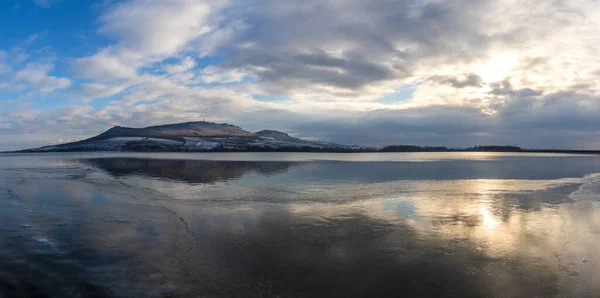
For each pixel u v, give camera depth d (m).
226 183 25.62
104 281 8.02
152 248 10.27
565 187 23.17
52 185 25.02
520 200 17.98
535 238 11.25
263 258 9.48
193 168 41.50
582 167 43.72
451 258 9.49
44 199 18.75
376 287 7.79
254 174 33.12
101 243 10.73
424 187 23.08
